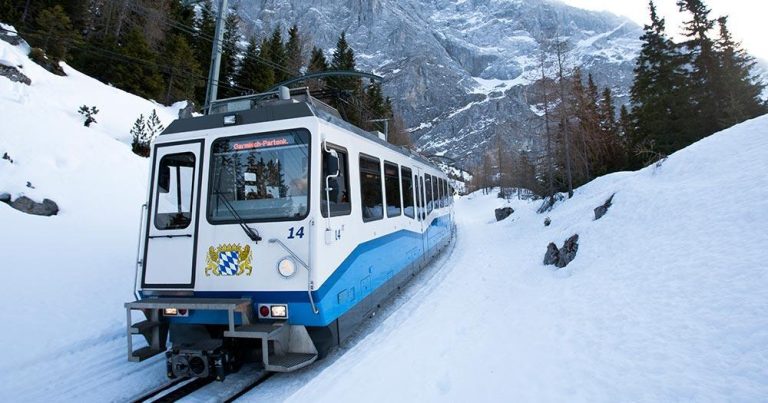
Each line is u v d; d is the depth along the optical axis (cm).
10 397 477
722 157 1059
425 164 1199
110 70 2914
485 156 8144
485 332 639
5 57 1748
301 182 507
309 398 452
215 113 588
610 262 859
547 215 2139
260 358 532
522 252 1466
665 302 562
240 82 4144
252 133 529
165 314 518
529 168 4194
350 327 581
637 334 502
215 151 536
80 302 767
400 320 752
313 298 487
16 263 830
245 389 500
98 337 666
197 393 485
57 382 516
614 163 3103
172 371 501
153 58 3203
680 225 834
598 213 1276
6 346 592
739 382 355
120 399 473
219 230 518
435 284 1058
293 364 466
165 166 552
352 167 627
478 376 483
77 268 892
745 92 2575
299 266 493
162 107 2816
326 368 543
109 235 1112
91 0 3684
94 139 1557
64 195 1187
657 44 2952
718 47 2720
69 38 2747
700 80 2730
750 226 668
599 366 453
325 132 537
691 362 407
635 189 1191
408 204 951
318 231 497
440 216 1454
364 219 658
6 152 1179
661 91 2844
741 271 546
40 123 1409
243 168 527
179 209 538
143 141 1855
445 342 611
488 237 2209
